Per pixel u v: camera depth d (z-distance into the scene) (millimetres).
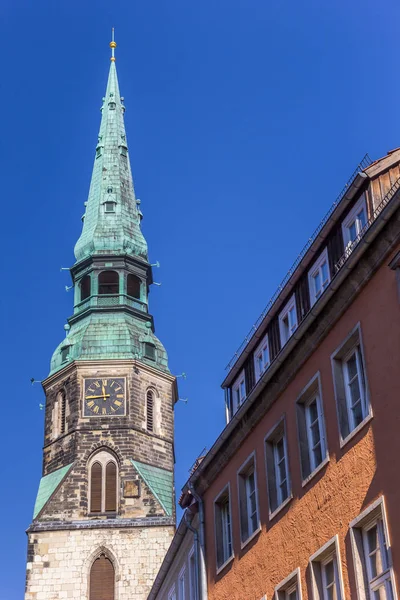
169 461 81438
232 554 33375
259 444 32125
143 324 88125
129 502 76938
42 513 75875
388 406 24047
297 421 29219
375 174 28422
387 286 24797
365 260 25578
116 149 100062
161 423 82750
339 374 27047
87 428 80312
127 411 81312
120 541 74938
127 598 72938
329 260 30266
